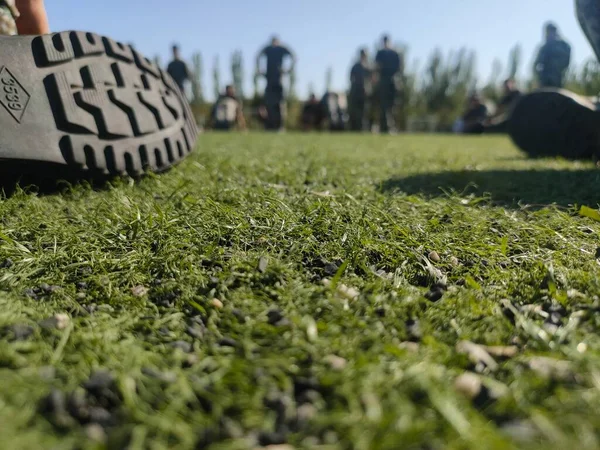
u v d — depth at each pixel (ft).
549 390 2.05
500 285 3.15
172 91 6.48
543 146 10.07
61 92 4.89
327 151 11.18
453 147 14.94
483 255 3.58
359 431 1.82
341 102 36.88
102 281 3.13
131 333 2.62
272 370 2.18
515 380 2.12
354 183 6.10
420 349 2.37
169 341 2.54
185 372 2.20
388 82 30.71
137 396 2.03
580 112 9.27
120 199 4.65
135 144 5.49
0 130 4.48
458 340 2.50
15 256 3.43
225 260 3.44
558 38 25.35
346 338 2.46
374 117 44.68
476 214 4.54
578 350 2.31
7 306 2.74
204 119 48.34
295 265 3.35
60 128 4.87
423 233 3.91
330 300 2.81
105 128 5.20
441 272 3.36
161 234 3.75
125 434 1.84
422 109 72.23
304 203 4.65
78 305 2.87
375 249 3.56
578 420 1.86
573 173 7.07
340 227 3.91
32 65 4.78
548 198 5.50
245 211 4.40
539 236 3.92
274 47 29.32
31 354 2.30
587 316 2.67
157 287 3.09
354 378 2.10
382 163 8.83
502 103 35.73
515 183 6.47
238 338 2.52
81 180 5.16
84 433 1.83
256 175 6.62
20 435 1.78
